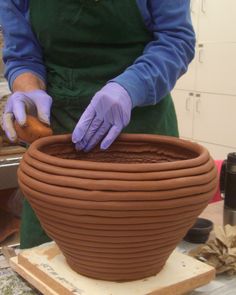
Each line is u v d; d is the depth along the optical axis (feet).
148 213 2.13
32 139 2.80
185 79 10.75
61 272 2.60
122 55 3.24
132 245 2.26
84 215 2.14
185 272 2.62
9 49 3.48
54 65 3.42
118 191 2.09
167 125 3.70
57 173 2.19
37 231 3.63
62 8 3.04
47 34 3.19
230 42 9.64
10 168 6.60
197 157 2.43
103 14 3.01
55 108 3.46
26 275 2.73
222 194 4.23
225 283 2.81
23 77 3.32
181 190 2.16
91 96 3.28
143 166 2.15
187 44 3.05
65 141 2.83
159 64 2.89
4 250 3.35
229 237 3.08
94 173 2.12
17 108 2.86
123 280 2.49
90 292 2.38
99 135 2.77
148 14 3.07
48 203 2.20
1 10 3.43
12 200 7.20
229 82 9.86
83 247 2.31
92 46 3.22
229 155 3.87
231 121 10.03
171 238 2.34
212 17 9.86
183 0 3.06
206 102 10.46
